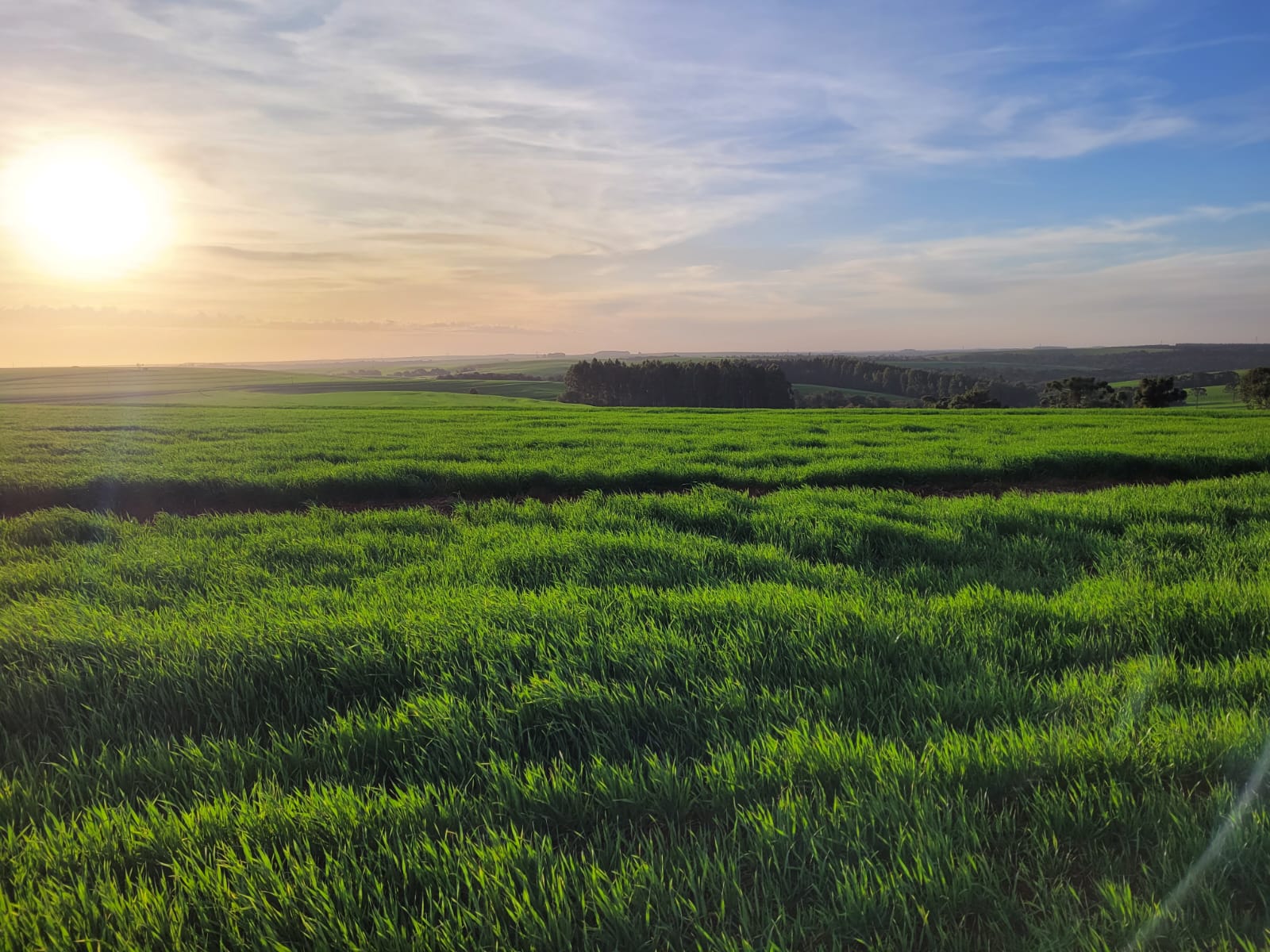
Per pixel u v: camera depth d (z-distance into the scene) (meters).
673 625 4.57
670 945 2.10
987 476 12.80
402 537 7.86
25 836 2.71
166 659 4.10
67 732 3.56
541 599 5.09
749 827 2.56
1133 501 9.19
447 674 3.83
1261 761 2.81
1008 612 4.88
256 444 18.28
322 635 4.30
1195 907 2.11
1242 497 9.57
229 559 6.88
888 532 7.44
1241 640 4.35
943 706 3.51
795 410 42.38
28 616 4.96
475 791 3.01
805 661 4.01
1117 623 4.68
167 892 2.37
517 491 12.12
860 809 2.60
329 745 3.32
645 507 9.37
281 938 2.22
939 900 2.18
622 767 3.03
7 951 2.16
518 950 2.11
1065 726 3.15
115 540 8.15
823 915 2.13
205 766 3.19
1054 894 2.17
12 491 11.28
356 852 2.58
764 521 8.27
